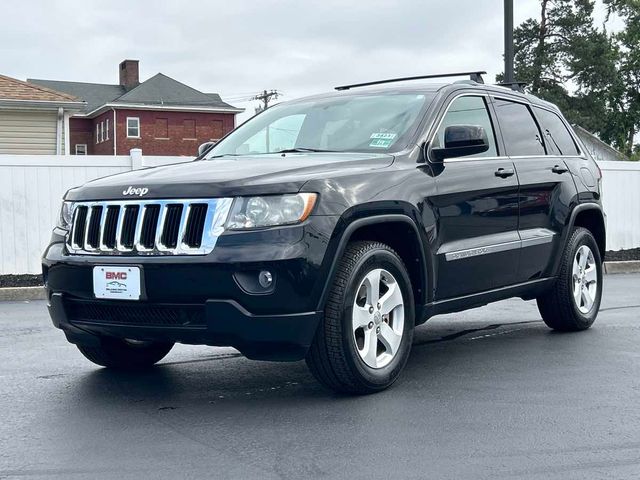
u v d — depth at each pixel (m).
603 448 3.93
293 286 4.42
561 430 4.23
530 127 6.73
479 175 5.78
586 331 7.23
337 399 4.89
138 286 4.57
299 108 6.30
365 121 5.76
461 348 6.54
